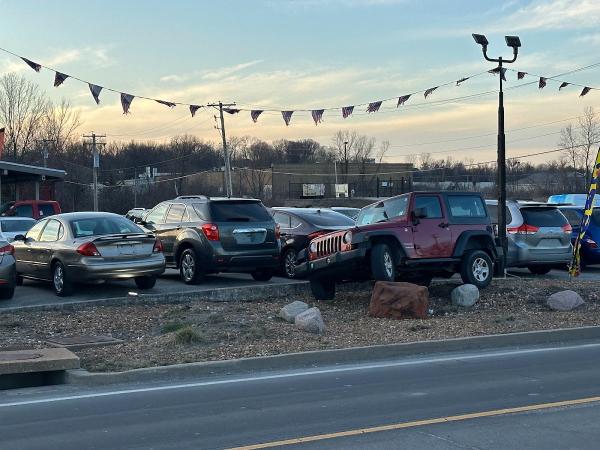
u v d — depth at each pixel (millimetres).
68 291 13961
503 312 13180
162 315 12445
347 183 82062
